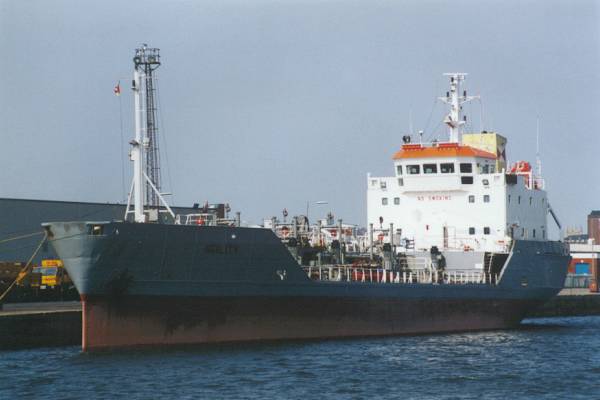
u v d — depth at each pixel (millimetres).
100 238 189125
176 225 196500
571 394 169500
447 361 199375
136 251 192625
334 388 169750
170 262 197000
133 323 197000
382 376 181125
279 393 164875
